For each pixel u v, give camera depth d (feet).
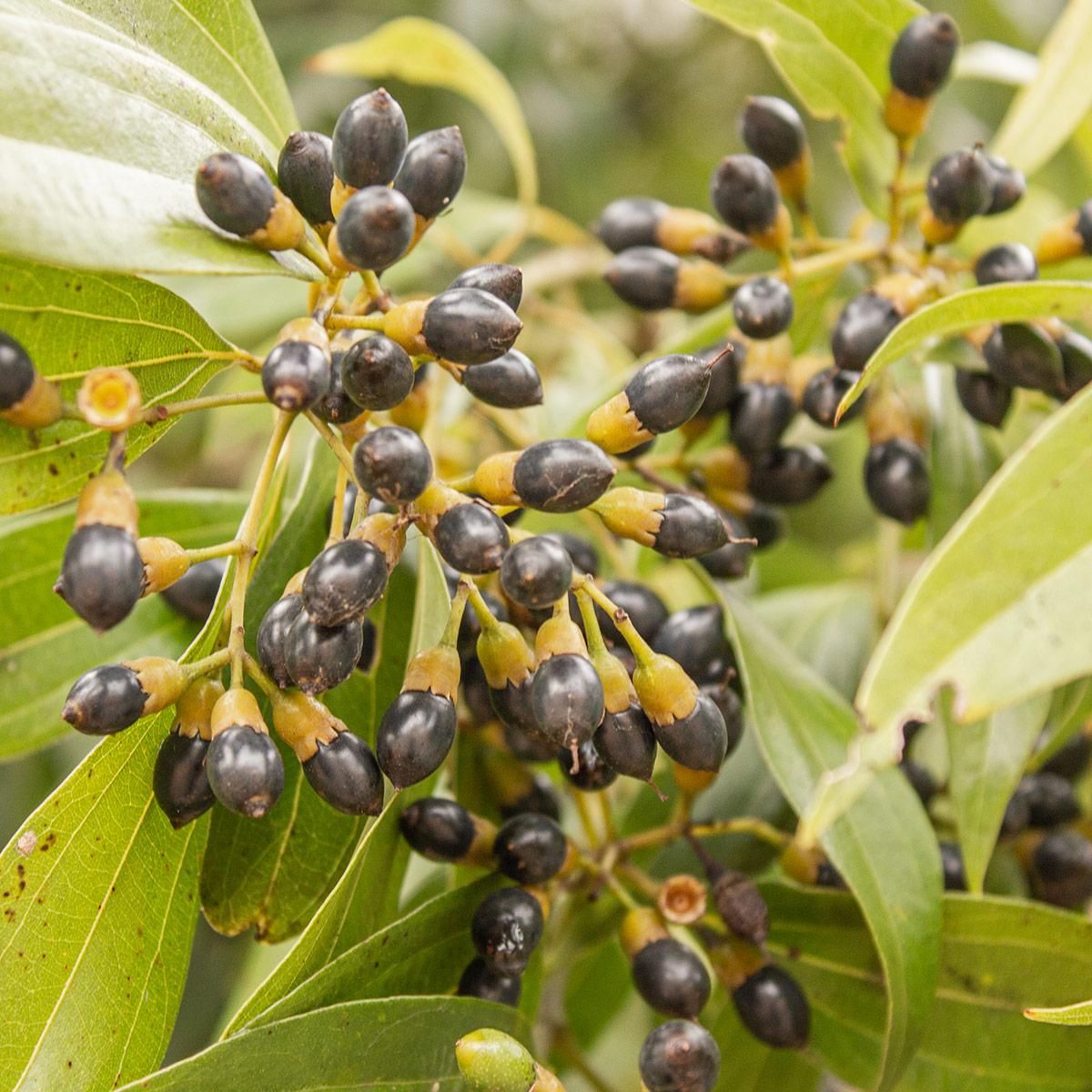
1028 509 1.23
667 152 2.86
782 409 1.50
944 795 1.58
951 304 1.32
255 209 1.28
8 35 1.26
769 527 1.56
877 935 1.40
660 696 1.31
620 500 1.33
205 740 1.30
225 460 2.31
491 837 1.40
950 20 1.47
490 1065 1.32
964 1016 1.46
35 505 1.31
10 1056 1.30
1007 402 1.49
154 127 1.29
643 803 1.57
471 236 1.95
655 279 1.52
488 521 1.28
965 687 1.21
